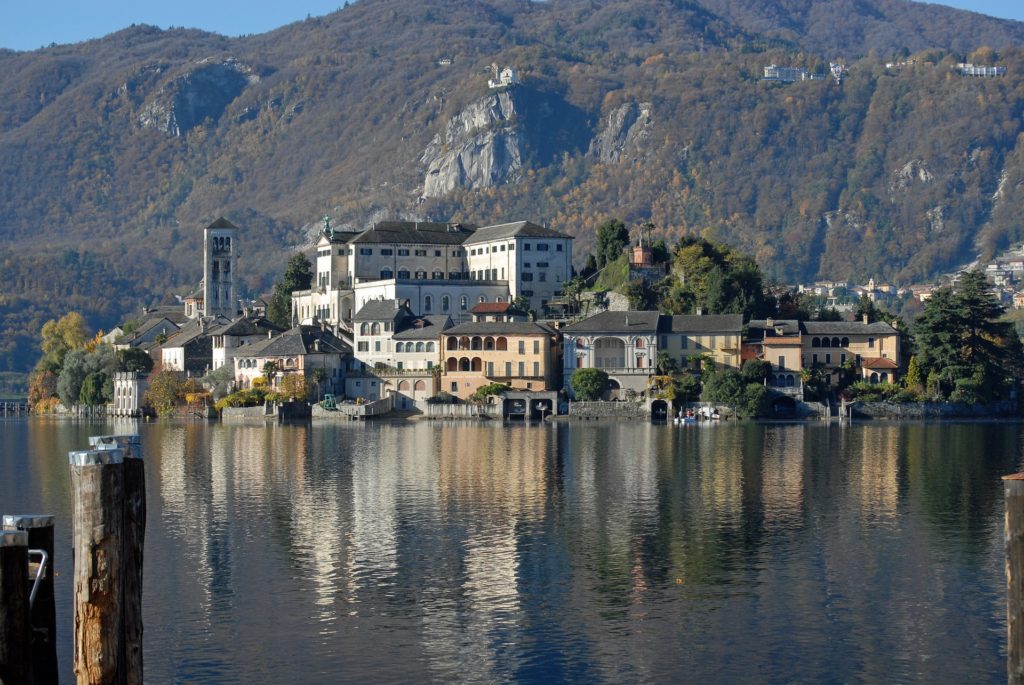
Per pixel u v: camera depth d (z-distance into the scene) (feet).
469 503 604.49
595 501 609.83
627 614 409.69
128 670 238.68
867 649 376.89
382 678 355.97
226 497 625.41
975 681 353.31
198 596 429.38
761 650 376.07
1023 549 212.43
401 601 424.05
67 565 440.86
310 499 618.44
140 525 242.17
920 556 482.69
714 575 455.22
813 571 460.14
